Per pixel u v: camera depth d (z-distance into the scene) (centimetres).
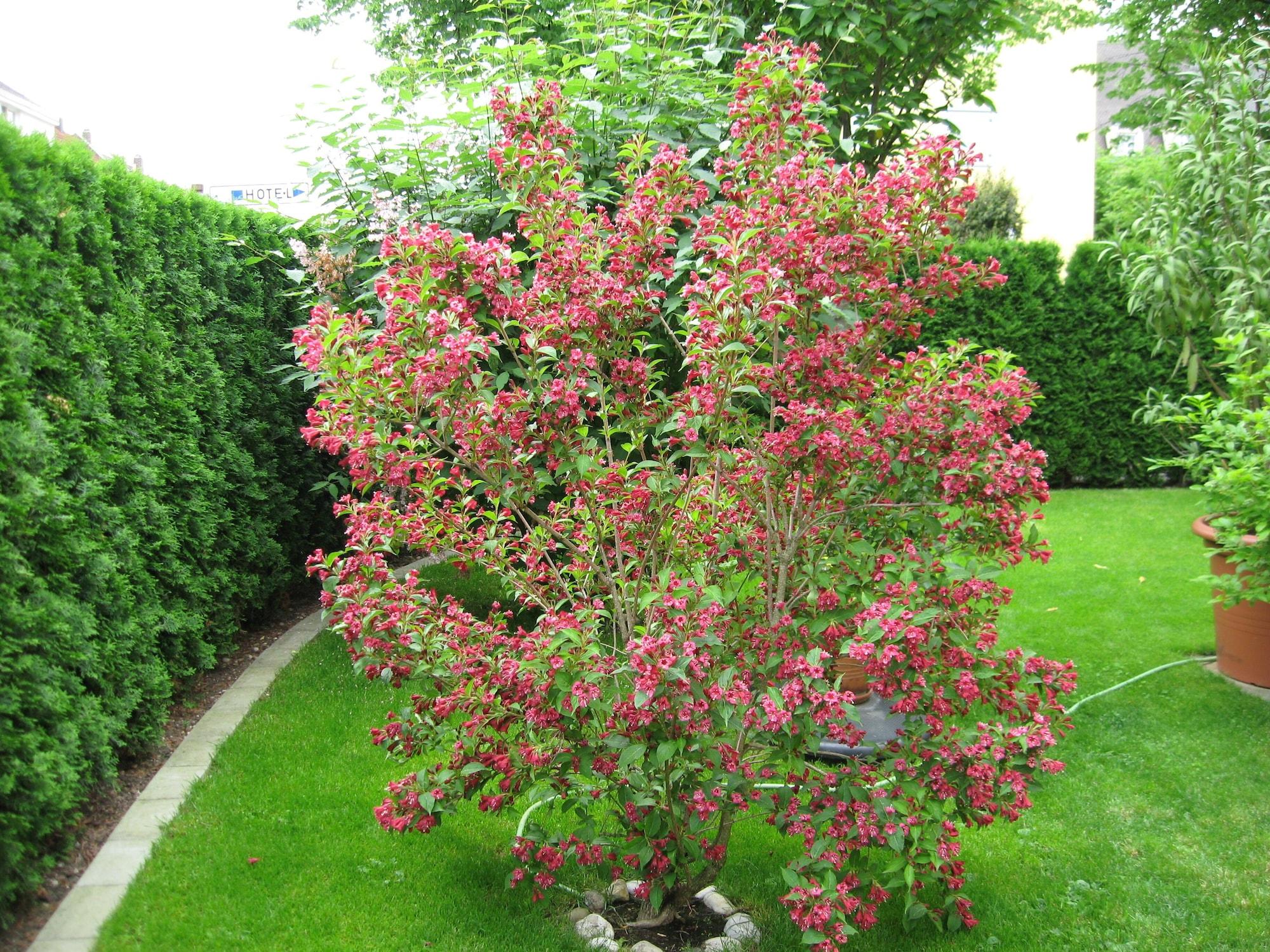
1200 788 354
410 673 284
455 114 461
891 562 270
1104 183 1688
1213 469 438
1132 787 357
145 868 287
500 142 289
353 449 270
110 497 352
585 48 500
